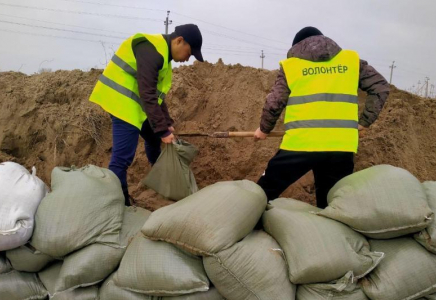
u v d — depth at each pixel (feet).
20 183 10.09
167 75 12.30
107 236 9.87
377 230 8.96
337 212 9.28
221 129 15.72
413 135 15.89
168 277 8.94
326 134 10.54
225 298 9.22
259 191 9.90
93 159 15.21
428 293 8.96
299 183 14.48
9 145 15.58
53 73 18.16
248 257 8.72
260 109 15.97
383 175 9.33
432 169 15.31
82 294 9.77
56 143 15.31
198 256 9.27
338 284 8.61
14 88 16.75
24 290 10.14
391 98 16.94
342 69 10.67
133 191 14.40
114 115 11.73
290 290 8.86
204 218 8.84
